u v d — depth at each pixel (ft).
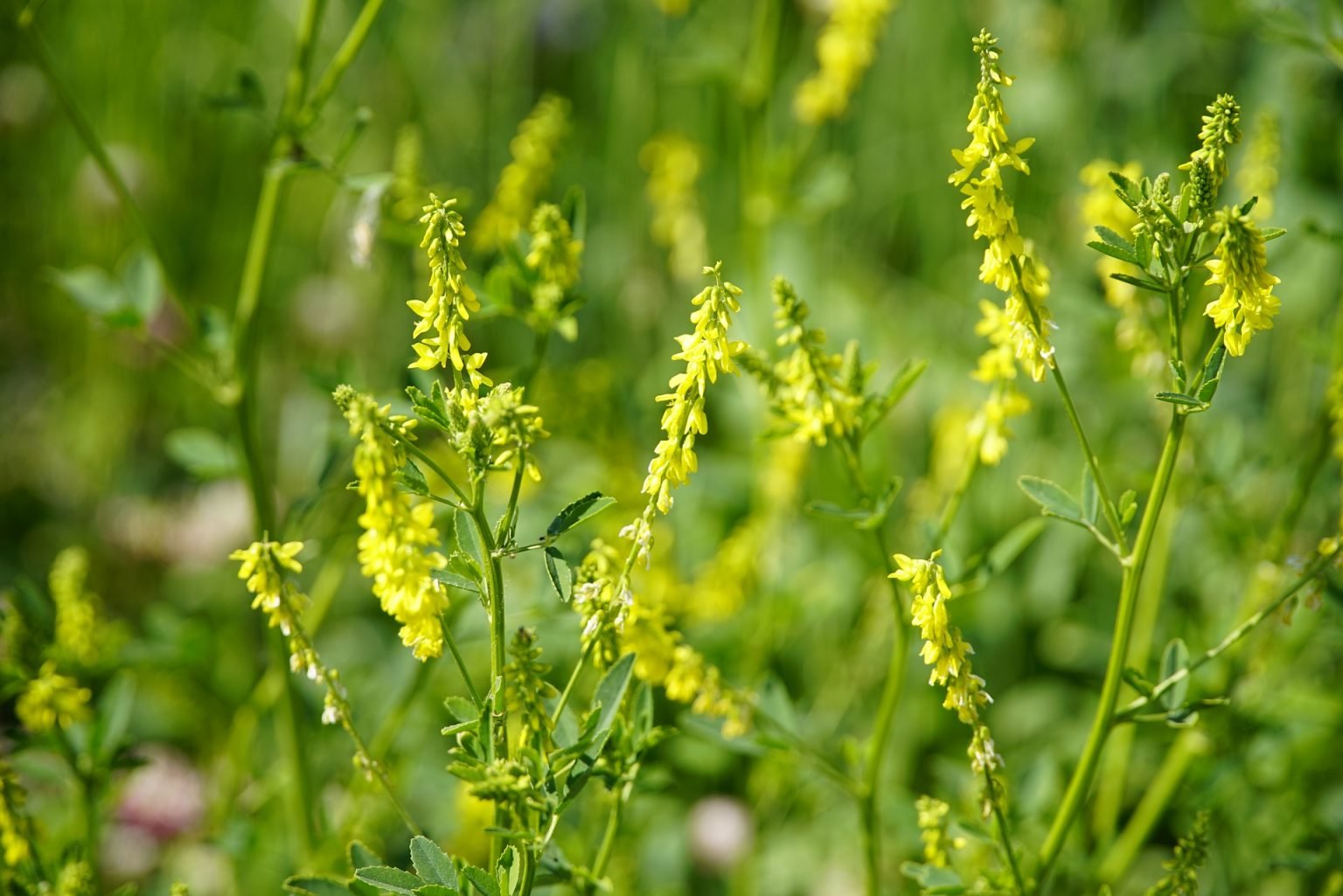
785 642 15.80
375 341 20.54
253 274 12.36
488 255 11.75
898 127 20.77
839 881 14.10
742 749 10.30
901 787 15.02
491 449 7.34
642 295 19.61
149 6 21.21
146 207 20.83
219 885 14.38
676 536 16.33
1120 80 19.42
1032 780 11.94
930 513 16.01
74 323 20.63
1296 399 16.53
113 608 18.54
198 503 19.15
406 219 13.35
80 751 10.73
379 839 12.59
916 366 9.68
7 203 21.29
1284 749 12.67
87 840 10.80
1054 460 16.93
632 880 13.25
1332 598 10.87
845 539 16.60
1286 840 12.61
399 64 20.84
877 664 15.06
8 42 21.21
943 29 20.40
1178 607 15.23
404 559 6.92
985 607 16.28
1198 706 8.57
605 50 21.38
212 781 15.01
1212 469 12.55
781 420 11.84
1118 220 10.91
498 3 21.39
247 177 21.30
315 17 12.07
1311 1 12.33
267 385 20.68
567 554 11.25
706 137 20.58
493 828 7.31
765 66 15.90
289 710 12.13
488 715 7.41
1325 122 17.33
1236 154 18.01
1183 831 13.47
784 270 18.92
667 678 9.51
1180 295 7.74
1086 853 13.17
